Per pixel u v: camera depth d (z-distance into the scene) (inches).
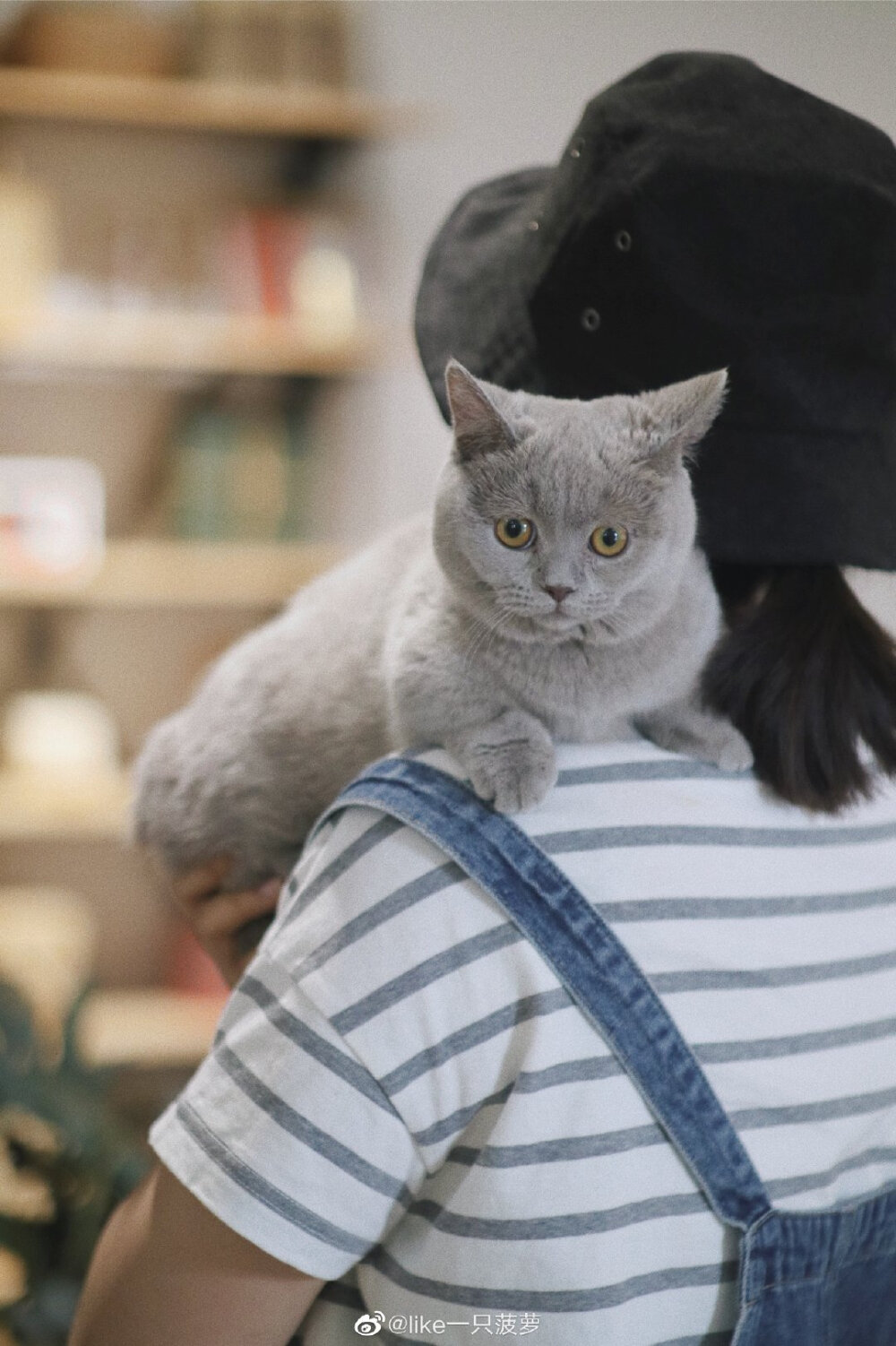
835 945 26.0
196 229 96.6
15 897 105.8
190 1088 25.3
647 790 25.0
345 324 95.6
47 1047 88.7
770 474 25.6
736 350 25.0
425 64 94.3
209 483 97.7
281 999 24.3
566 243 26.1
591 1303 23.3
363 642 34.2
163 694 108.0
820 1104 25.6
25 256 92.4
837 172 24.4
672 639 27.6
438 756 25.7
